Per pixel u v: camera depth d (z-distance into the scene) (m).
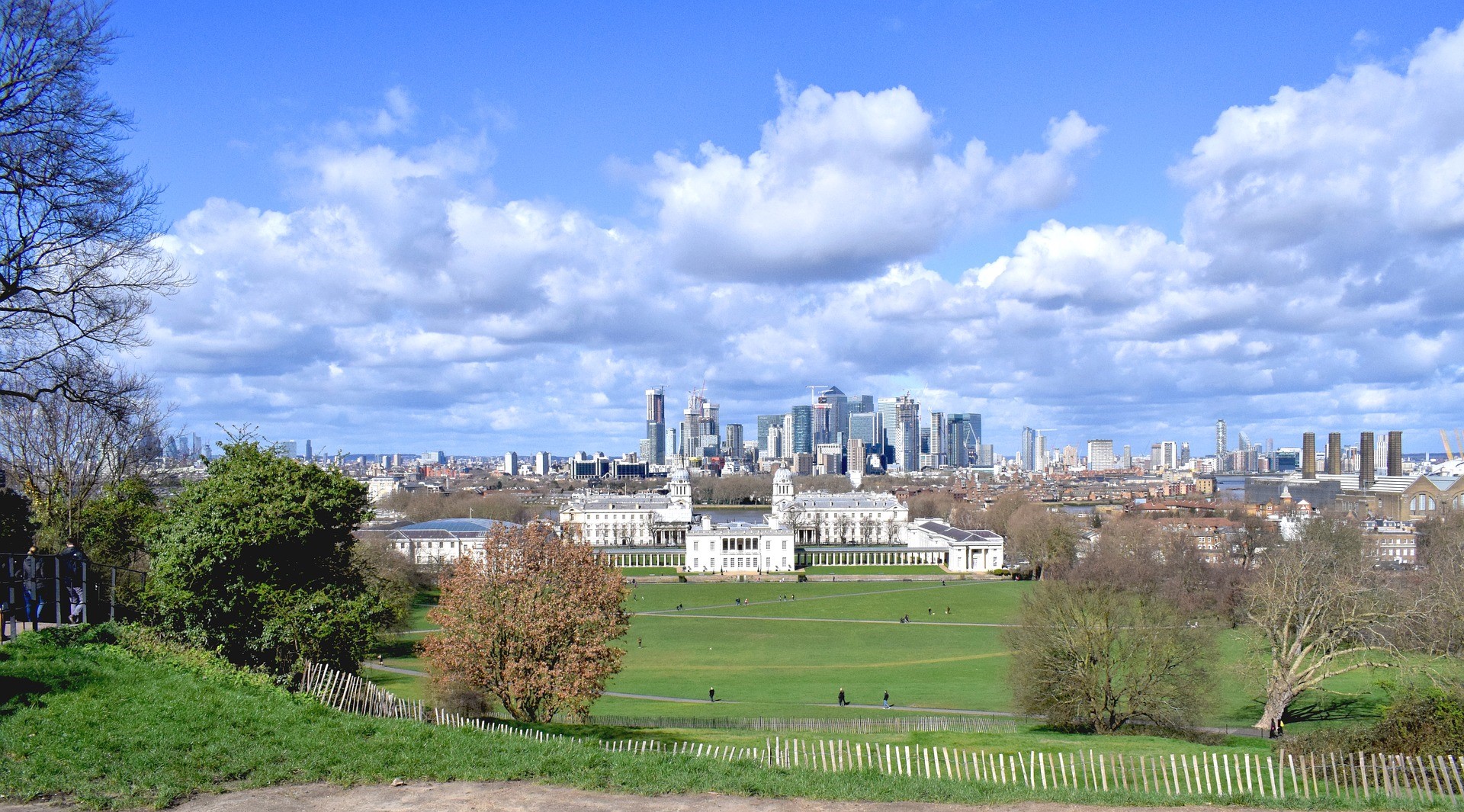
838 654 168.50
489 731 52.78
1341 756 58.28
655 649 175.00
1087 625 99.94
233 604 65.19
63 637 58.28
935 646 178.12
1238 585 184.62
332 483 74.81
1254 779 60.44
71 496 97.56
